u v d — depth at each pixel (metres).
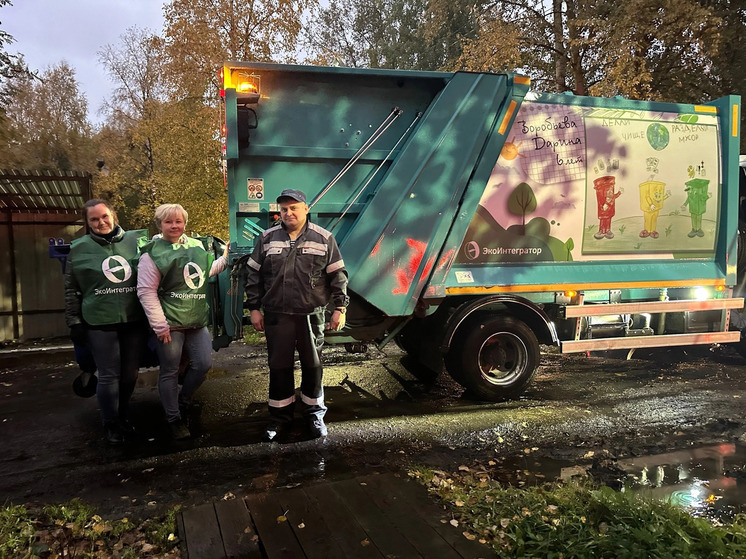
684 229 5.51
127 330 4.03
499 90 4.68
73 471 3.61
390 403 5.01
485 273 4.86
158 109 16.22
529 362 5.01
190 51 11.35
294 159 4.41
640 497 2.86
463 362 4.84
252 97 4.14
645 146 5.28
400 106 4.63
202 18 11.42
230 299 4.39
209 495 3.23
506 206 4.86
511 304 5.00
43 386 5.88
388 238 4.42
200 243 4.28
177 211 3.92
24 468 3.67
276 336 3.94
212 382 5.82
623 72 11.60
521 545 2.44
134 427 4.43
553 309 5.34
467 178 4.62
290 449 3.92
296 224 3.80
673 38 11.66
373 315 4.62
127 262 3.91
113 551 2.59
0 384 6.00
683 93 12.63
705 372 5.98
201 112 11.24
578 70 13.75
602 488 2.84
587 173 5.08
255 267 3.93
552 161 4.95
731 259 5.68
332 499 2.98
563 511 2.77
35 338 8.80
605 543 2.37
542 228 5.00
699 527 2.48
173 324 3.96
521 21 14.57
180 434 4.15
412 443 4.02
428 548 2.47
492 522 2.70
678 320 5.66
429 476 3.28
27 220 8.76
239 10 11.50
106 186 23.19
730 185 5.59
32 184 8.05
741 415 4.56
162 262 3.84
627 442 4.01
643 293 5.46
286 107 4.39
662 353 6.85
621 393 5.21
